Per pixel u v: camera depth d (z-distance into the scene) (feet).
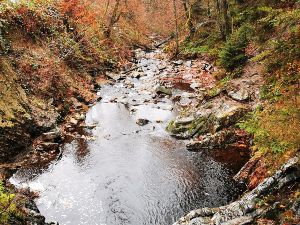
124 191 37.09
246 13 77.00
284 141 30.86
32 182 38.14
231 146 43.78
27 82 52.16
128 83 71.10
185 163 41.88
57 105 54.29
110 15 108.88
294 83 41.60
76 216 33.53
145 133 50.26
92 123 53.21
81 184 38.24
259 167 34.47
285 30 54.90
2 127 41.93
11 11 58.90
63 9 73.31
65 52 66.85
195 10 108.68
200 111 49.75
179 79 73.31
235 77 56.18
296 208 24.03
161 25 143.64
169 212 33.81
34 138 46.01
